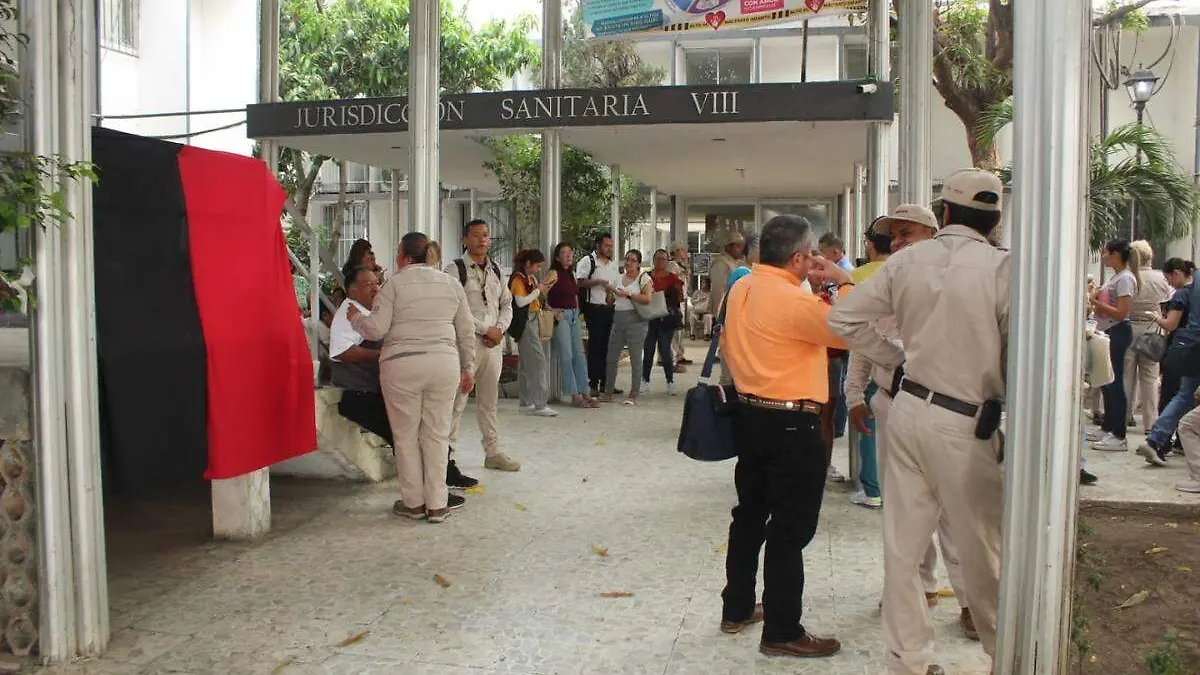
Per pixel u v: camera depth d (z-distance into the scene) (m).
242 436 4.96
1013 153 2.72
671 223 19.72
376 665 3.87
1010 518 2.74
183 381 4.61
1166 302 8.39
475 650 4.01
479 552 5.36
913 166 7.03
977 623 3.32
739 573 4.13
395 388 5.86
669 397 11.52
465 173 15.59
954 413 3.12
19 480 3.88
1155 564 5.29
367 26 17.16
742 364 3.91
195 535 5.76
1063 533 2.67
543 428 9.34
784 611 3.88
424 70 7.89
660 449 8.29
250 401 5.04
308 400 5.61
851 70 21.00
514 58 17.77
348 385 6.49
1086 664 3.94
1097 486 7.09
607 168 15.78
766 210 20.11
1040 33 2.62
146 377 4.38
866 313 3.41
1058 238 2.60
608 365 11.16
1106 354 7.34
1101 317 8.47
